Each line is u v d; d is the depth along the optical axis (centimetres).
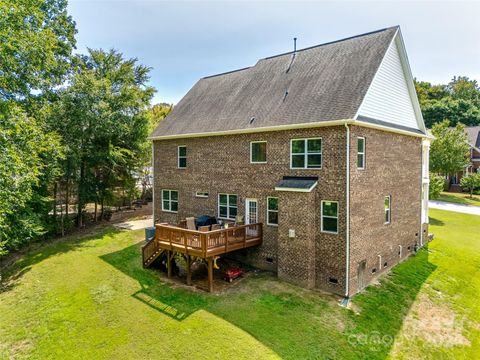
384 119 1408
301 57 1662
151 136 1978
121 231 2167
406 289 1286
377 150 1341
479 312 1166
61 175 2062
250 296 1153
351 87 1259
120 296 1188
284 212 1272
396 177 1526
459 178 4425
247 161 1502
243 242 1344
